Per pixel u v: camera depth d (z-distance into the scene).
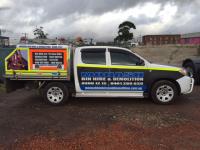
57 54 7.62
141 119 6.37
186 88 7.91
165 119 6.37
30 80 7.85
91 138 5.10
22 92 10.18
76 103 8.16
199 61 11.93
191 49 35.03
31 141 4.98
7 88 7.82
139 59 7.83
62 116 6.71
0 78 10.18
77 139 5.06
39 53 7.62
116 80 7.81
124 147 4.65
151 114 6.82
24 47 7.61
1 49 10.02
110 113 6.96
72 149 4.58
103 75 7.78
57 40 13.48
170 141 4.94
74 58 7.84
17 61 7.66
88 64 7.78
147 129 5.62
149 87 7.88
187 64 12.43
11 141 5.00
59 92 7.86
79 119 6.43
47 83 7.91
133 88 7.86
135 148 4.61
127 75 7.79
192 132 5.43
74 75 7.83
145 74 7.79
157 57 32.94
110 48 7.88
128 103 8.09
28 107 7.71
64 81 7.89
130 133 5.37
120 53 7.85
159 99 7.86
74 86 7.93
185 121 6.20
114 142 4.89
